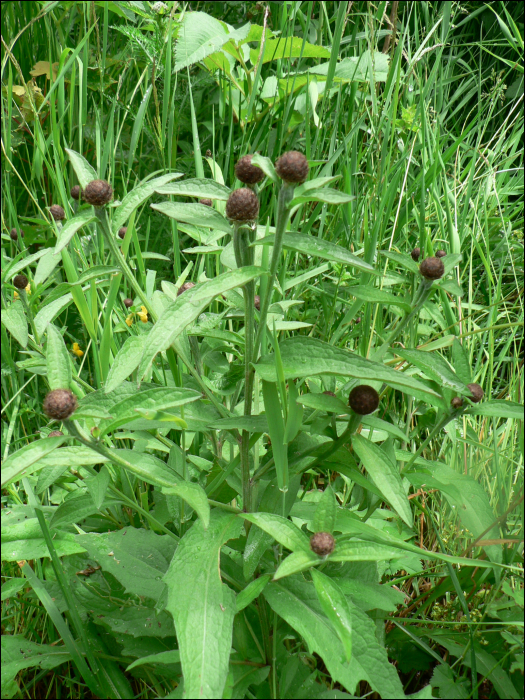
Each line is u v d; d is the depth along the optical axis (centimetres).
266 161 34
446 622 44
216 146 86
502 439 55
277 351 35
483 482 52
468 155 82
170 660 37
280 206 34
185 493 37
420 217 63
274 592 39
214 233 48
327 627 38
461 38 102
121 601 46
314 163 58
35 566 51
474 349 68
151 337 34
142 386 42
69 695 46
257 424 40
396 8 76
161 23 64
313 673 40
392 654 47
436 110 84
